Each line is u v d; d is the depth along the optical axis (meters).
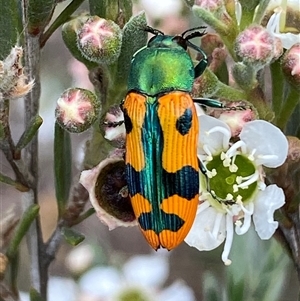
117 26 0.11
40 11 0.11
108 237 0.21
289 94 0.11
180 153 0.11
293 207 0.12
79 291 0.17
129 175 0.11
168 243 0.10
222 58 0.12
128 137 0.11
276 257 0.15
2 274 0.12
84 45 0.11
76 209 0.12
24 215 0.12
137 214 0.11
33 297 0.12
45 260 0.13
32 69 0.12
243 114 0.11
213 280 0.15
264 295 0.15
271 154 0.11
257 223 0.11
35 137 0.12
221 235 0.12
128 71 0.11
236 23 0.11
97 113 0.11
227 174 0.12
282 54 0.11
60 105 0.11
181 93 0.11
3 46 0.11
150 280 0.17
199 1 0.11
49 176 0.20
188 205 0.11
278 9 0.12
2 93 0.11
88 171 0.11
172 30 0.15
